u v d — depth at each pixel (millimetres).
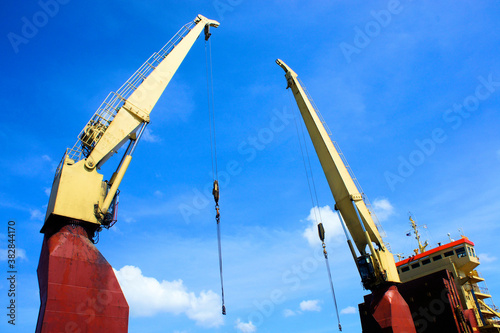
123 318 17719
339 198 31547
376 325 28453
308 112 33188
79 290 17016
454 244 41594
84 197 19391
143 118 22812
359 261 29953
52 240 17781
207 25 29859
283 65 34344
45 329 15508
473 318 33969
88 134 20984
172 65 25422
